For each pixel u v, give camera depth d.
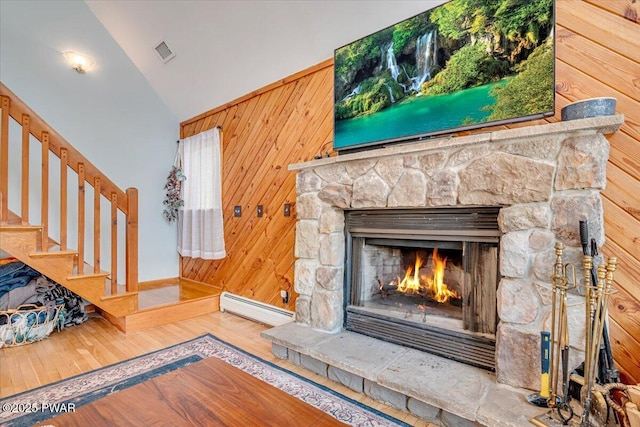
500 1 1.72
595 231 1.46
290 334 2.41
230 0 2.88
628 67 1.56
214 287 3.93
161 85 4.20
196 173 4.11
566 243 1.53
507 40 1.70
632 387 1.26
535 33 1.62
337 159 2.33
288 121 3.10
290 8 2.66
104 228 3.96
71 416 1.08
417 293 2.47
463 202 1.84
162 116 4.44
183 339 2.83
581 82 1.68
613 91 1.60
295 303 2.87
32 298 2.94
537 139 1.60
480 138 1.72
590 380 1.33
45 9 3.49
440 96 1.93
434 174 1.94
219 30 3.16
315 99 2.88
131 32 3.75
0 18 3.26
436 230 2.05
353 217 2.46
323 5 2.51
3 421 1.70
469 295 1.96
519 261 1.64
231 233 3.72
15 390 1.99
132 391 1.24
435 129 1.95
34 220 3.44
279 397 1.21
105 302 2.87
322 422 1.08
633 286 1.53
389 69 2.16
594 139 1.47
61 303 3.02
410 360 1.99
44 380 2.11
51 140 2.71
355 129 2.34
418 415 1.74
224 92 3.72
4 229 2.45
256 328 3.12
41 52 3.50
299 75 3.00
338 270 2.47
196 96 4.04
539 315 1.59
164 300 3.46
